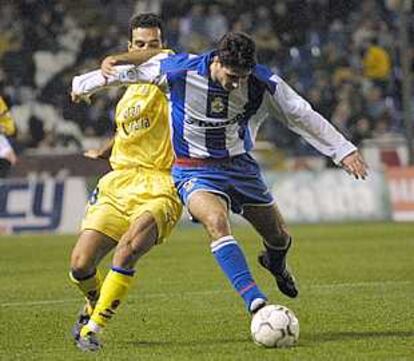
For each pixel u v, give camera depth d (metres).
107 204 28.14
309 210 77.88
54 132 87.75
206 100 26.97
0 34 95.69
